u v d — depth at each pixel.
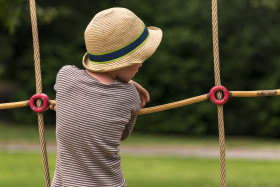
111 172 3.42
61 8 22.50
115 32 3.41
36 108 3.83
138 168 12.78
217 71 3.82
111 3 23.64
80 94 3.42
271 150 17.98
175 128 22.64
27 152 14.74
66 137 3.41
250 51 22.25
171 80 22.73
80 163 3.39
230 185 10.58
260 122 22.59
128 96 3.47
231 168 13.16
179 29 22.67
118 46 3.42
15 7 12.97
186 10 22.92
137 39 3.45
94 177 3.38
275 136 22.42
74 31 23.53
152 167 13.02
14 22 13.01
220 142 3.80
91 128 3.38
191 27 22.92
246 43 22.36
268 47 22.72
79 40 23.25
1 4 12.68
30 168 11.87
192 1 22.92
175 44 22.58
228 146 18.94
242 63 22.33
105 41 3.41
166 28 23.05
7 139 17.89
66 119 3.41
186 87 22.70
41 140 3.87
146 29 3.54
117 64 3.42
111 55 3.43
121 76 3.53
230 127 22.88
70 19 23.55
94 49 3.45
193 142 19.95
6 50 24.70
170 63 22.70
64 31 23.56
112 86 3.43
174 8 23.14
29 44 24.39
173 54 22.78
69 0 23.61
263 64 22.75
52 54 23.12
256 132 22.72
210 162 14.22
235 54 22.44
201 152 17.11
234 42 22.42
